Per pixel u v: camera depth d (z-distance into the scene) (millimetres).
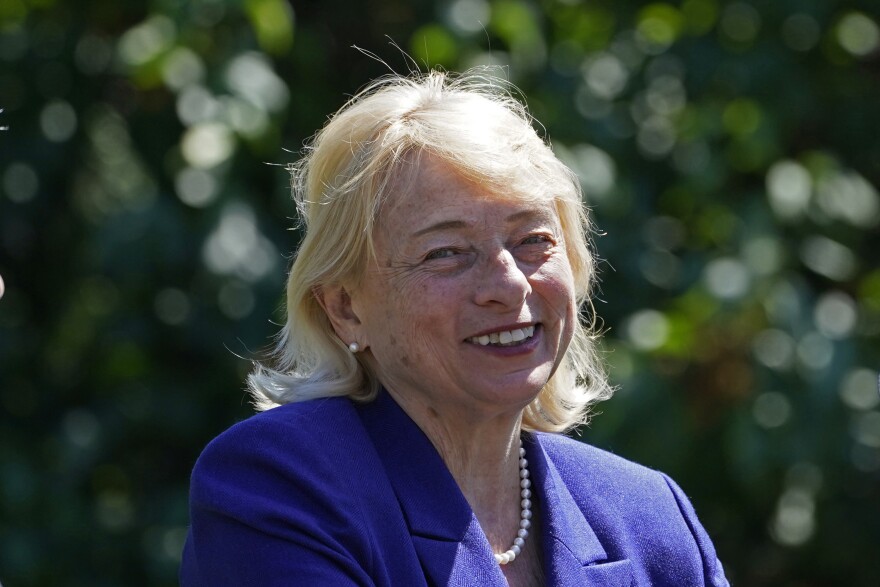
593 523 8305
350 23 17203
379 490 7637
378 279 7703
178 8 15703
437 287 7539
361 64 17219
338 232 7793
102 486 17359
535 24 16312
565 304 7785
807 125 17891
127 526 16719
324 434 7695
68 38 16953
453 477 7922
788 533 17125
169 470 17531
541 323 7738
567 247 8266
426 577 7559
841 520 17562
